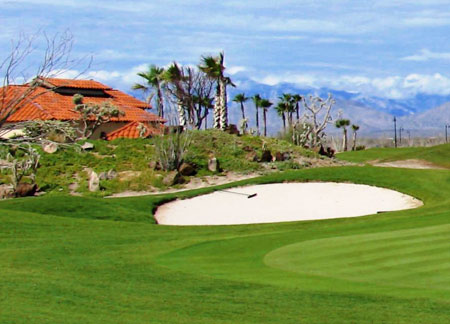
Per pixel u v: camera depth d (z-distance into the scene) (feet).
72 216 98.94
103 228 81.15
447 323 34.27
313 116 284.41
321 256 51.47
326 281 43.57
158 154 147.95
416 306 37.04
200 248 59.82
